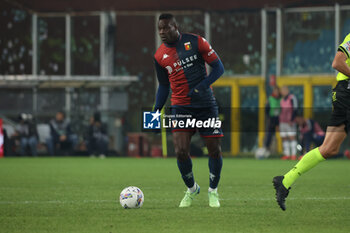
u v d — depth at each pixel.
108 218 20.47
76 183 35.59
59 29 86.94
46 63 87.12
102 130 74.06
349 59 20.95
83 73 86.75
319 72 80.94
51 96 80.19
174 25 23.02
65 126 74.56
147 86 85.81
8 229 18.22
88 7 84.81
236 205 24.38
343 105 21.12
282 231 17.80
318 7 80.38
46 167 51.72
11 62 86.19
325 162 61.59
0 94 79.38
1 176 41.16
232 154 80.56
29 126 73.69
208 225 18.94
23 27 86.38
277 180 21.30
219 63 23.27
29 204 24.67
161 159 68.00
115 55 86.12
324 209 23.02
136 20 85.69
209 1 82.12
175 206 24.05
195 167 51.41
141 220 20.03
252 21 82.94
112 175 42.41
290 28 81.75
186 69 23.11
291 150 68.88
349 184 35.12
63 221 19.83
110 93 80.75
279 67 81.94
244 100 83.12
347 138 73.81
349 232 17.64
